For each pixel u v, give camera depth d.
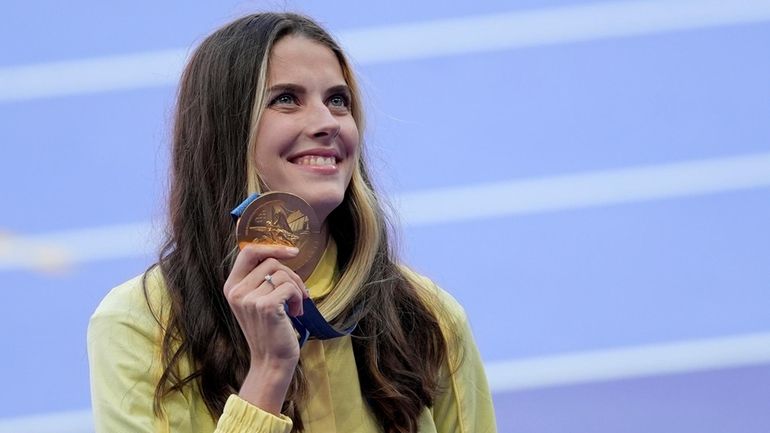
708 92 19.20
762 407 15.80
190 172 7.14
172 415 6.83
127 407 6.75
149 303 6.99
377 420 7.28
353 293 7.07
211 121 7.04
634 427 15.53
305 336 6.81
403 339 7.33
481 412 7.70
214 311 7.00
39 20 19.17
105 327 6.94
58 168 18.47
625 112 19.06
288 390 6.95
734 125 19.05
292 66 6.96
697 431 15.54
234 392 6.93
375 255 7.22
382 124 18.83
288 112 6.93
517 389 16.16
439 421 7.60
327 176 6.87
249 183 6.94
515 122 18.95
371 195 7.26
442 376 7.55
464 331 7.67
